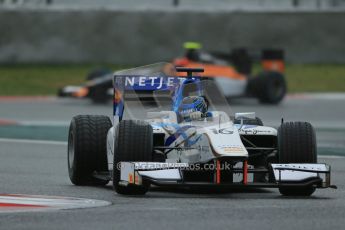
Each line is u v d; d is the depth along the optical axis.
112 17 120.94
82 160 39.50
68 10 121.00
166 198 34.47
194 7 124.50
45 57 121.56
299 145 35.69
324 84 116.88
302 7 125.38
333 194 36.69
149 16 120.94
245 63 100.62
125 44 121.25
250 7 125.00
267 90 98.75
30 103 99.31
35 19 120.88
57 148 59.44
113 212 30.33
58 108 93.25
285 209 31.16
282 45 122.94
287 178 34.03
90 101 104.00
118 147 35.06
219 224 27.80
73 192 37.22
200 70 39.00
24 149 58.56
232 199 34.16
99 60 121.50
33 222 28.27
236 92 99.12
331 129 74.50
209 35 121.50
